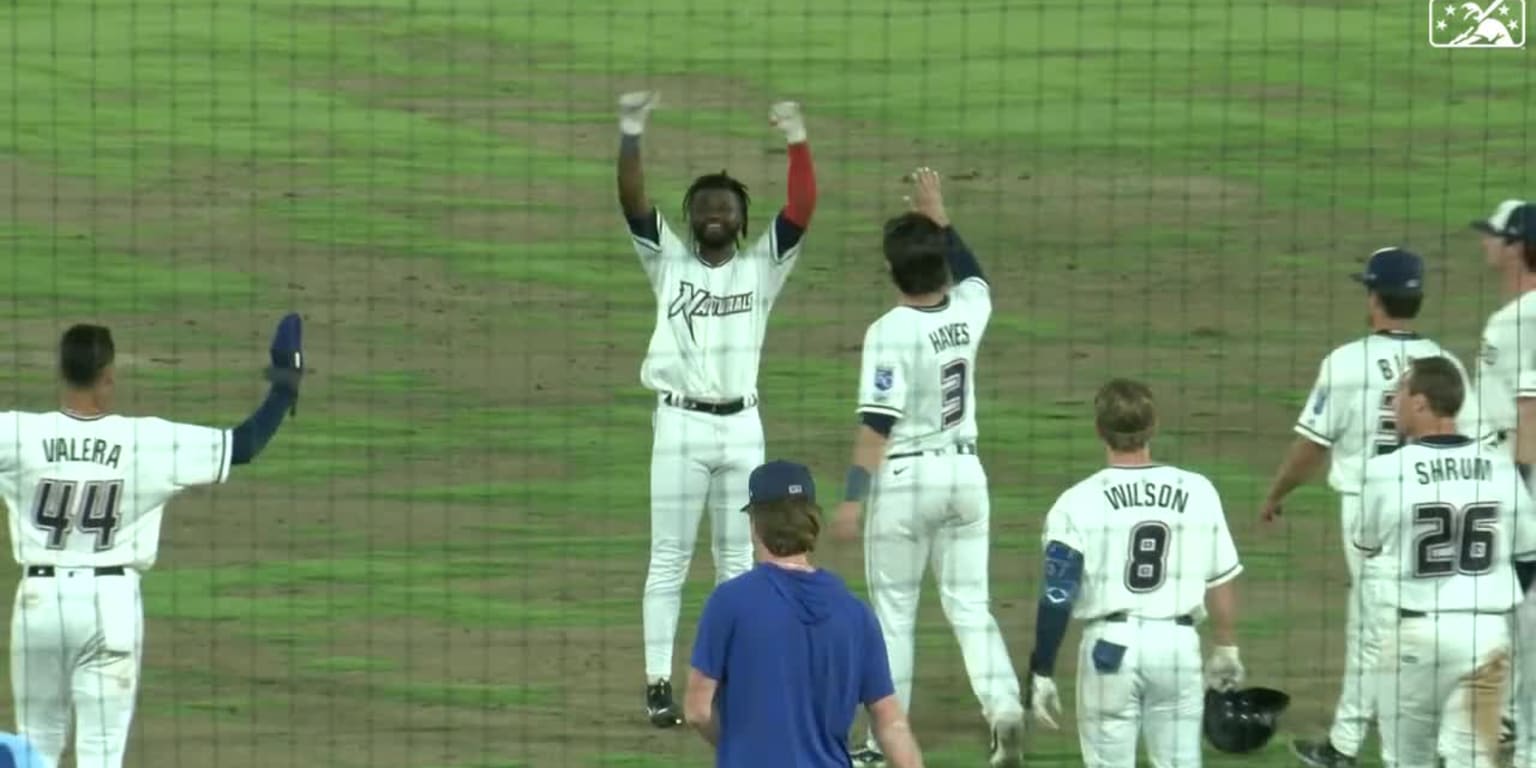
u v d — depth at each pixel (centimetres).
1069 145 8512
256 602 4078
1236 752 3042
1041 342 6044
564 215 7494
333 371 5719
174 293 6469
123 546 2964
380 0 11269
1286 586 4194
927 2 9575
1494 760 2961
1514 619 3034
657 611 3522
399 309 6353
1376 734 3547
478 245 7100
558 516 4619
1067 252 7069
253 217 7406
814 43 10269
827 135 8675
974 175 8088
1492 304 6397
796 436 5141
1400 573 2961
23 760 2077
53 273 6638
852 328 6181
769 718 2431
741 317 3500
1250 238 7238
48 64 9594
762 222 7319
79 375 2948
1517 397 3125
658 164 8231
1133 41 10212
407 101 9206
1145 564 2897
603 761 3356
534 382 5656
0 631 3859
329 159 8238
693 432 3494
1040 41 9081
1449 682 2953
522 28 10644
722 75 9719
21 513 2941
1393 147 8469
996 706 3266
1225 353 5953
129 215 7381
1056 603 2864
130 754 3334
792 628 2436
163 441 2973
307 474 4881
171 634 3900
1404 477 2942
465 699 3609
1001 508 4609
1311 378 5719
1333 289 6650
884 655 2495
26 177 7844
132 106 8962
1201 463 4956
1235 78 9519
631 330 6181
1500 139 8538
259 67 9725
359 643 3872
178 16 10650
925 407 3272
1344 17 10669
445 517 4600
